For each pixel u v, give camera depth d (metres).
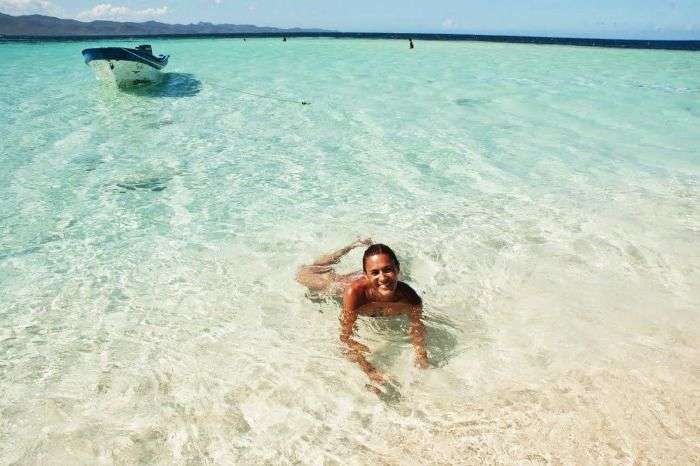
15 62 20.48
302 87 14.06
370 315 3.13
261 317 3.31
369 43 39.72
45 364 2.87
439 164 6.71
